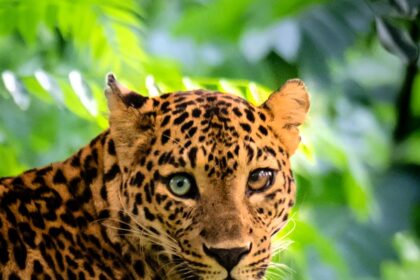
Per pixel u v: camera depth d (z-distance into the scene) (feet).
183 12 64.69
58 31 49.83
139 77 41.37
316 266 52.49
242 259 31.19
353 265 56.54
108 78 31.71
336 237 55.67
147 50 60.39
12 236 31.48
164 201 31.37
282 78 55.36
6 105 44.32
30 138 44.83
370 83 68.13
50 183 32.55
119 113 31.60
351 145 57.52
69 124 46.65
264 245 31.81
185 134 31.24
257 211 31.76
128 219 31.83
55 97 34.83
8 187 32.22
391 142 66.54
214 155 31.14
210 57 60.54
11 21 41.32
